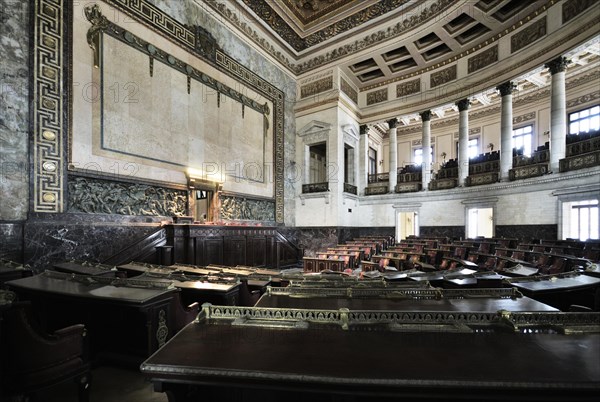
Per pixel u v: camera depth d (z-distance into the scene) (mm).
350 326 1921
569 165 11227
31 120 6785
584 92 16109
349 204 17625
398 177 19125
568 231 11523
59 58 7324
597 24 10320
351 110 18016
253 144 14125
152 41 9664
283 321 1998
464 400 1359
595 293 3699
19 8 6680
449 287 3926
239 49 13523
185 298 3967
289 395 1725
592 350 1559
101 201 8102
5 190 6355
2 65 6402
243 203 13414
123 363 3365
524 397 1253
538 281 3807
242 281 4027
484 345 1623
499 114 19922
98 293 3014
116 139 8531
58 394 2920
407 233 21484
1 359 2148
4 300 2250
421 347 1604
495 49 14320
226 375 1359
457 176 16641
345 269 9773
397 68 17781
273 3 14000
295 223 17109
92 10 8039
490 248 9906
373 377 1293
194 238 9258
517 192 13320
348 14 15070
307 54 17172
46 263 6805
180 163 10461
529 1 12672
